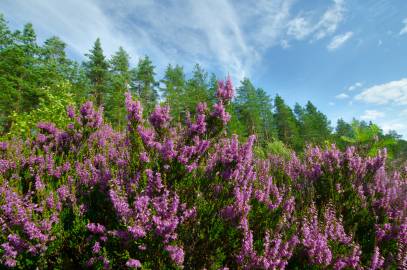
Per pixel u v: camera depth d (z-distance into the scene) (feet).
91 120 16.98
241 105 192.75
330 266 9.87
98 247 8.81
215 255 9.57
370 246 11.75
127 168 11.69
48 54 134.41
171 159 11.17
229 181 12.19
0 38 112.57
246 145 12.35
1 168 12.78
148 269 8.32
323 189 15.56
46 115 29.71
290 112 231.50
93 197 11.66
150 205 9.52
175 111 146.92
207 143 12.27
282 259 9.55
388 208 13.75
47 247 8.73
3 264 8.29
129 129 12.76
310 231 10.62
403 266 10.52
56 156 15.49
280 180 17.76
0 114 111.34
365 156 18.44
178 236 9.46
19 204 9.14
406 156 25.91
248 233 9.86
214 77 171.73
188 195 11.09
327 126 230.68
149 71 172.86
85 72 159.22
